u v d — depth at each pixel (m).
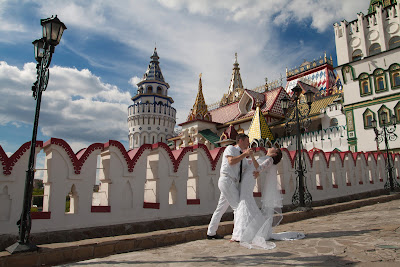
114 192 7.02
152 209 7.61
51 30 5.67
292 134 34.91
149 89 66.31
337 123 31.20
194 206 8.55
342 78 30.03
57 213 6.12
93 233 6.42
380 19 27.89
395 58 26.22
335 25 31.22
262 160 6.56
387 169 19.39
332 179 14.74
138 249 5.80
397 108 25.72
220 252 5.05
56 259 4.93
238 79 61.34
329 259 4.27
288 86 52.94
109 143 7.04
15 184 5.73
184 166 8.46
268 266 4.05
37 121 5.39
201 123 40.03
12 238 5.51
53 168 6.19
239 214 5.88
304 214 9.84
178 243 6.38
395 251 4.57
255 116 29.72
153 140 61.91
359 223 7.63
